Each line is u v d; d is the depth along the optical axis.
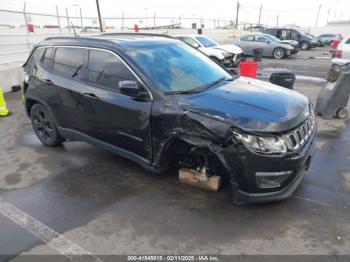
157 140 3.37
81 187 3.80
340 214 3.11
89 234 2.95
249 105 3.09
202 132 3.03
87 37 4.30
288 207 3.23
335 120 5.97
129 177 3.99
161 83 3.46
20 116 7.01
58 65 4.48
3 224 3.14
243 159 2.87
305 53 22.27
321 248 2.67
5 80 9.49
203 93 3.39
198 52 4.52
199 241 2.80
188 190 3.61
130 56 3.64
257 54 16.72
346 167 4.08
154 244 2.78
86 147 5.04
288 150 2.86
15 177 4.13
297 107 3.22
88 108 4.03
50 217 3.23
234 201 3.12
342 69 5.85
